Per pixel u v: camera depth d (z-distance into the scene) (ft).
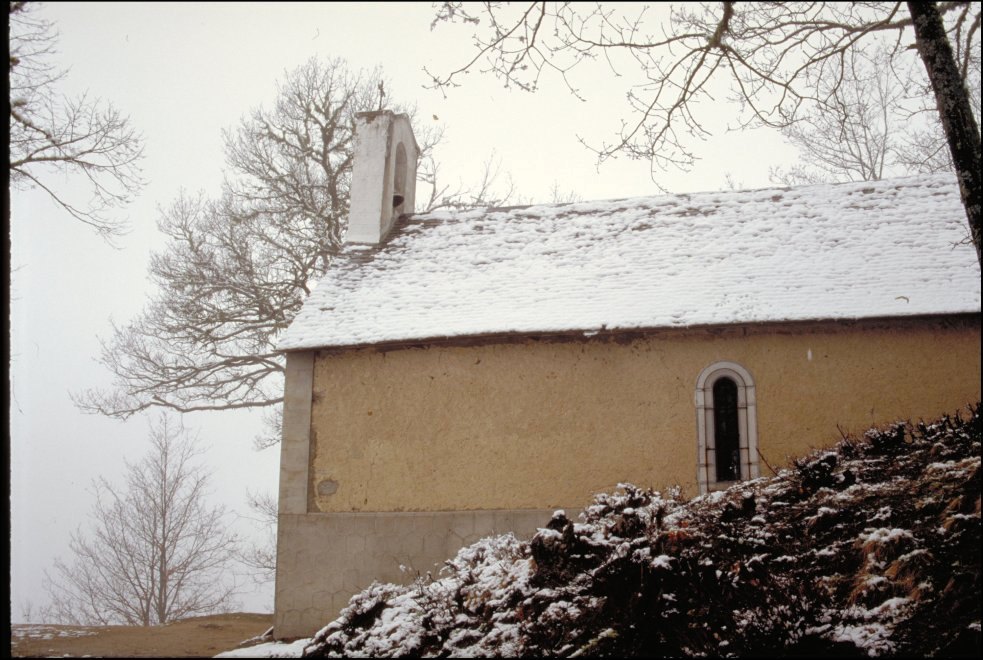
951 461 31.71
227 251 79.51
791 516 31.27
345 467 46.14
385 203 60.39
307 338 47.62
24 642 40.63
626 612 26.73
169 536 111.75
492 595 31.55
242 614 56.18
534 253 53.98
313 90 83.30
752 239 51.55
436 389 46.32
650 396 44.60
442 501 44.98
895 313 42.83
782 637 24.43
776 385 43.86
